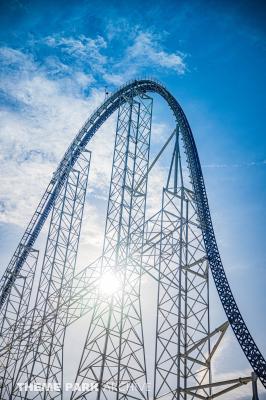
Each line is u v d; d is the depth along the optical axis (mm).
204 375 27438
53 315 35438
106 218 34281
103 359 27328
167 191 32344
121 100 42469
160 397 26406
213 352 27656
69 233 39688
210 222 32375
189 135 36656
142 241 32812
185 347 27562
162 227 31500
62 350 34688
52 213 39531
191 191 32844
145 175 36156
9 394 33531
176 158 36062
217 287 29328
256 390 23125
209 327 28953
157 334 28219
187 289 29250
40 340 34531
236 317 27531
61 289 35531
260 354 25812
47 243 38531
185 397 25656
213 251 30688
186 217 32156
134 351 29062
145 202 35188
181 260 29328
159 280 30125
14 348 35562
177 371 26016
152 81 39219
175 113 37875
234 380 24312
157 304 29203
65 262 38500
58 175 43625
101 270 32438
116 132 38031
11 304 37844
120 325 29000
